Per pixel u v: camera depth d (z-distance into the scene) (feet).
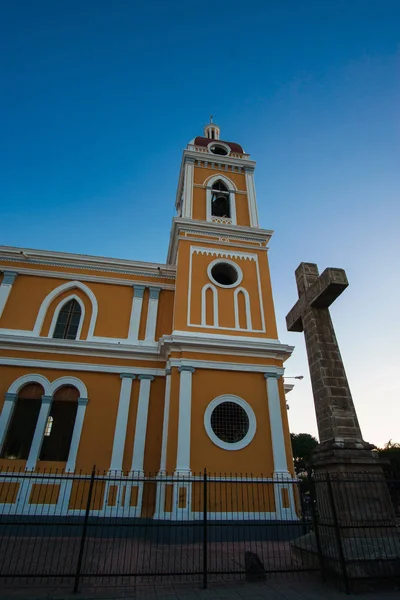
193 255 53.06
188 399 41.27
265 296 52.21
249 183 63.93
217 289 51.16
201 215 58.23
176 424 40.04
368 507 23.43
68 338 49.49
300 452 138.00
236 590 20.53
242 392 43.52
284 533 36.22
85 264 54.54
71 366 45.42
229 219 59.16
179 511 35.35
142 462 41.70
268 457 40.29
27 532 36.11
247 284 52.70
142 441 42.88
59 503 37.93
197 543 33.68
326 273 29.19
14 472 38.52
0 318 48.14
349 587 20.12
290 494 38.27
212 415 42.11
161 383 47.01
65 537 35.78
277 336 49.01
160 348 46.83
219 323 48.44
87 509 22.35
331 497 22.27
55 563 25.34
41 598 18.78
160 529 34.73
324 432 27.20
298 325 35.27
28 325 48.52
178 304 48.19
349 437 25.85
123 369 46.60
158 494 36.86
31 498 37.93
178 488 36.27
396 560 21.17
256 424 41.86
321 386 28.35
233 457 39.47
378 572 20.66
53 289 51.93
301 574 23.44
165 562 26.27
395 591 20.25
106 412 43.96
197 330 46.91
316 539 23.31
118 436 42.50
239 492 37.65
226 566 25.14
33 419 45.93
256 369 44.93
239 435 41.63
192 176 62.03
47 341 45.42
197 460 38.55
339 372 28.63
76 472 39.93
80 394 44.29
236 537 35.50
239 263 54.29
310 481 25.71
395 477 30.17
